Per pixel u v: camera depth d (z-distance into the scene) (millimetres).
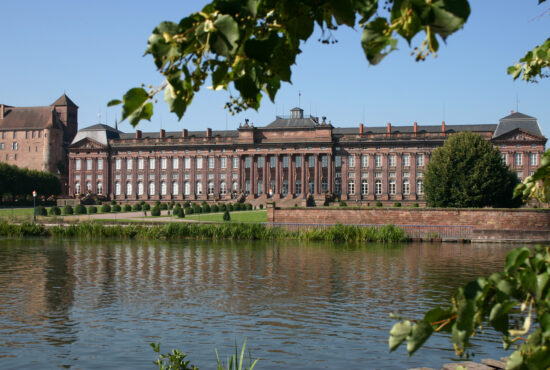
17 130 160875
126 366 16891
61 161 161750
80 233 62969
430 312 4340
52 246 51469
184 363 14852
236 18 3740
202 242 56781
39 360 17406
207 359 17562
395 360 17375
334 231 59438
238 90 4254
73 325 21703
